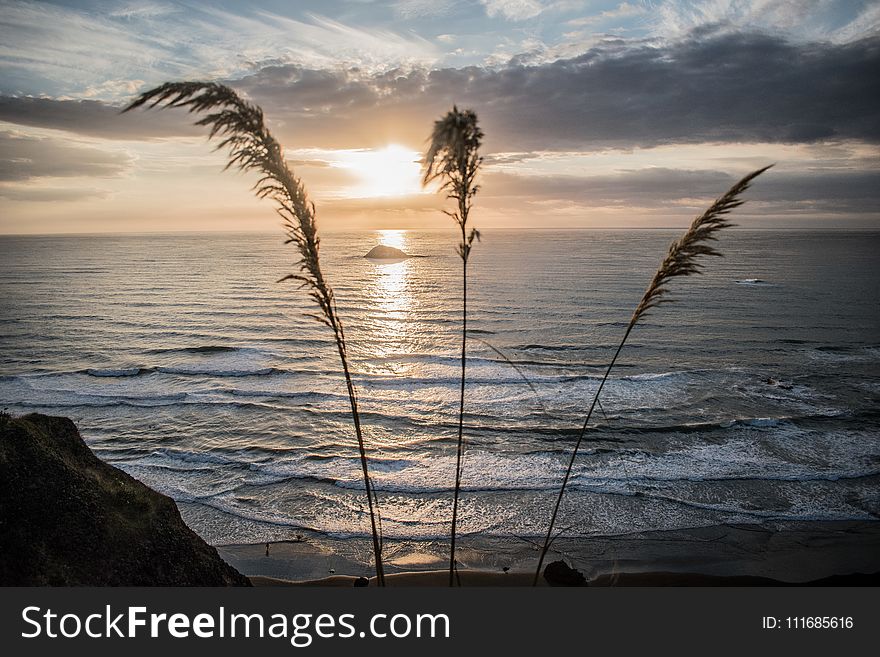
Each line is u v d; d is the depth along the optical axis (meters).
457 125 3.11
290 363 33.75
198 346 38.66
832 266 96.00
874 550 12.84
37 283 79.38
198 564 7.96
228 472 17.80
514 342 38.91
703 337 39.56
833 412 23.27
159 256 139.75
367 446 20.11
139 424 22.69
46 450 7.99
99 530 7.44
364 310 53.81
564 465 18.11
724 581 11.58
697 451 19.20
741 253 131.88
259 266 107.75
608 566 12.24
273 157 3.40
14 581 6.47
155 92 3.05
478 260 119.00
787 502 15.41
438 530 14.02
